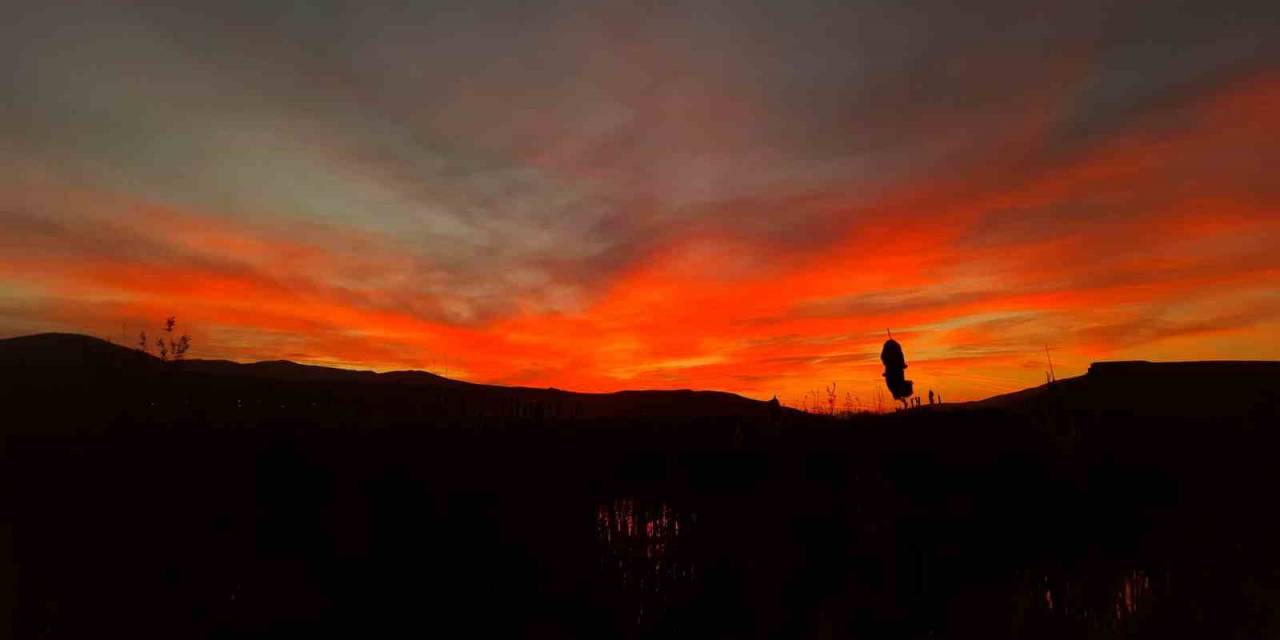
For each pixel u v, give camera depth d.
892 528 7.75
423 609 6.24
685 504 8.21
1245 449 10.59
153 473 8.35
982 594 6.41
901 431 11.56
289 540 7.13
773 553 7.09
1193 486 9.35
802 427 12.17
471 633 5.89
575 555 6.93
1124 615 5.93
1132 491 9.48
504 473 8.77
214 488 8.03
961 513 8.34
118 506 7.44
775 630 5.89
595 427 12.91
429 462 9.10
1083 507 8.84
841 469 9.62
